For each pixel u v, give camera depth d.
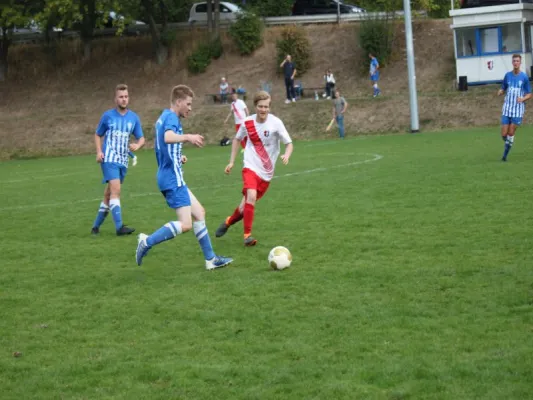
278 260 11.24
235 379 7.14
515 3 49.09
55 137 51.00
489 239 12.46
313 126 48.09
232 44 61.84
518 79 23.02
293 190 20.58
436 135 39.09
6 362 7.91
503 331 8.00
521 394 6.47
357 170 24.67
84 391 7.07
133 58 63.06
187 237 14.55
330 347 7.84
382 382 6.88
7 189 26.23
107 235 15.62
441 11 64.44
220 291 10.29
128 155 15.92
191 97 11.35
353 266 11.24
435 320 8.50
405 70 55.31
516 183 18.58
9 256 13.73
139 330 8.78
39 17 55.88
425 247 12.21
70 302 10.21
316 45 59.78
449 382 6.79
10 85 62.75
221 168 29.42
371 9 59.59
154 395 6.86
